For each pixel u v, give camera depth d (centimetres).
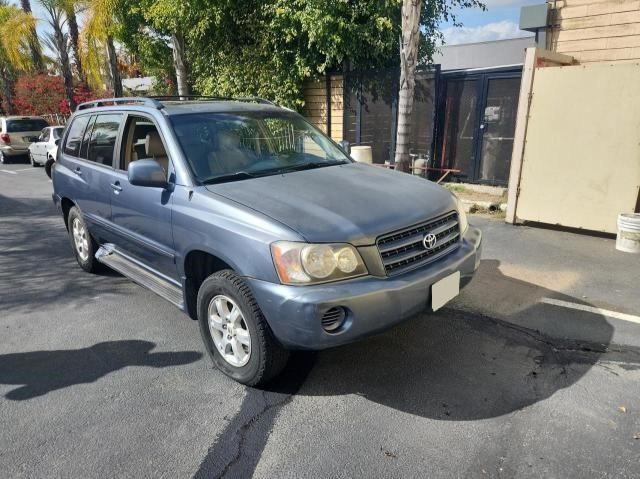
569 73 618
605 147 613
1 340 412
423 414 302
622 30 763
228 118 419
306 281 281
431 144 983
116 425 299
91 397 328
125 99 467
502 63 2067
